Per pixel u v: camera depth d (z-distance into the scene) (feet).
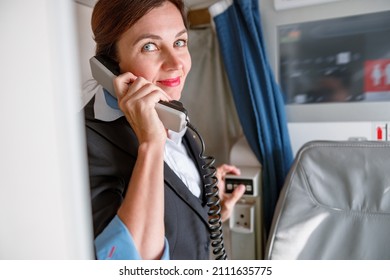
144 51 1.85
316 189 2.33
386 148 2.25
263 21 3.36
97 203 1.54
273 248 2.26
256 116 3.11
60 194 0.82
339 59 3.20
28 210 0.83
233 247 3.20
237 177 2.90
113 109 1.88
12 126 0.80
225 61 3.23
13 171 0.82
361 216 2.16
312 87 3.37
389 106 3.04
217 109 3.91
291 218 2.29
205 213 2.07
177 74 1.99
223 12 3.14
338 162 2.32
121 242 1.35
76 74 0.81
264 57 3.15
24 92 0.79
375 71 3.09
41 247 0.84
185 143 2.42
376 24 3.00
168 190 1.82
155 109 1.63
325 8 3.10
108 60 1.95
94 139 1.71
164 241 1.53
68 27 0.79
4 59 0.78
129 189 1.47
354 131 3.14
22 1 0.76
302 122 3.41
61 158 0.81
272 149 3.22
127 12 1.75
